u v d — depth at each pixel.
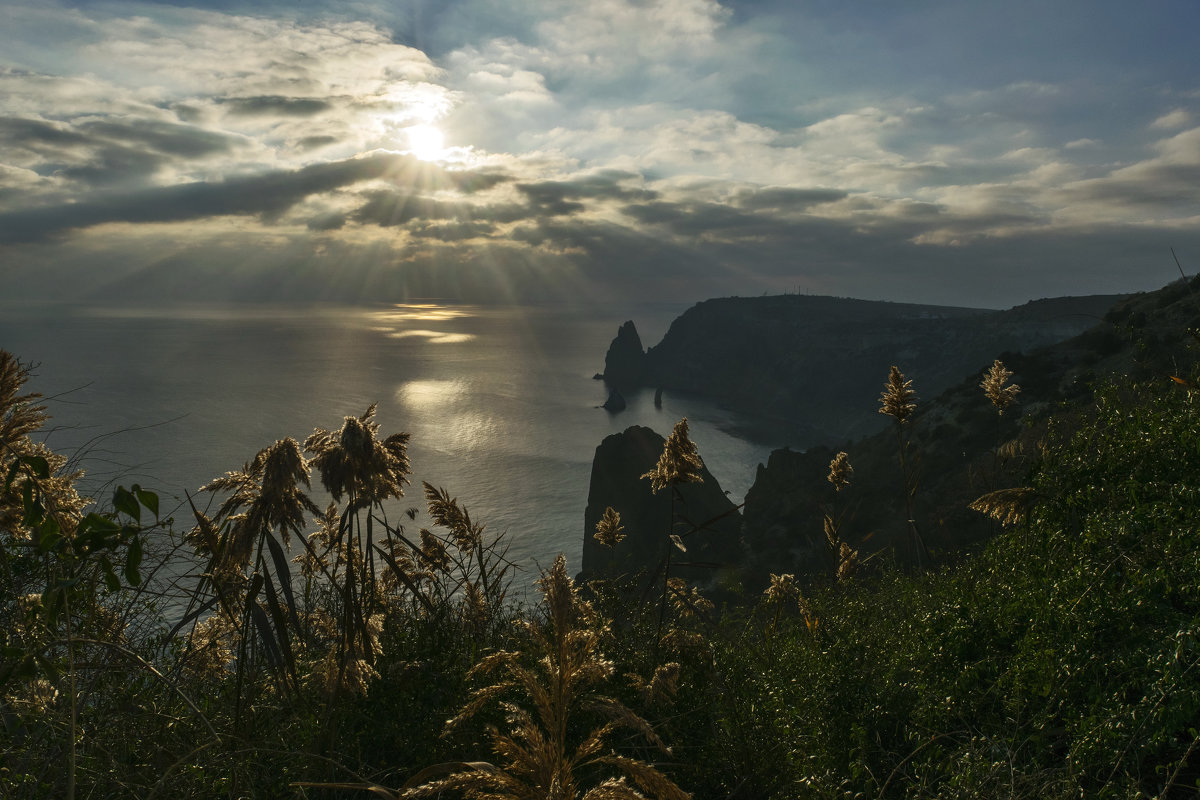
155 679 3.32
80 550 2.39
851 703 4.40
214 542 3.28
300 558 4.66
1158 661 3.27
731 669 5.19
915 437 44.78
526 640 4.48
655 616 5.85
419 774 2.13
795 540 42.12
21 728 2.82
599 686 4.14
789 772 3.71
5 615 3.15
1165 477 4.82
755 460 181.62
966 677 4.07
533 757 2.15
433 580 5.25
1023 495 5.59
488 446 156.88
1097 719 3.24
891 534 30.42
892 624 6.30
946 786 3.22
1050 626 4.07
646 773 2.05
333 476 3.48
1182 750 2.98
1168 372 6.75
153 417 124.00
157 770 2.83
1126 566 4.10
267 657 3.43
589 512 74.94
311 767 3.25
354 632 3.66
